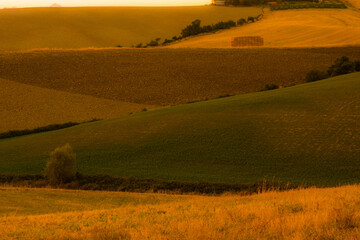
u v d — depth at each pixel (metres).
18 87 104.75
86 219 20.53
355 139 54.91
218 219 16.86
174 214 19.88
